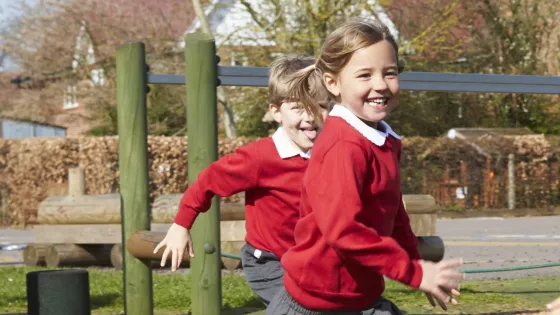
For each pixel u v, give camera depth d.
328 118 2.65
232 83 4.36
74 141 17.27
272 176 3.66
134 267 4.81
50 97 24.22
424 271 2.38
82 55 23.45
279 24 19.84
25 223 17.42
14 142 17.48
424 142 18.94
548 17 23.20
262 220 3.74
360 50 2.56
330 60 2.64
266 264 3.75
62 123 25.11
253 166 3.62
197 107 4.19
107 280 7.73
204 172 3.64
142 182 4.84
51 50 23.28
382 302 2.75
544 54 23.53
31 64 23.55
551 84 5.00
